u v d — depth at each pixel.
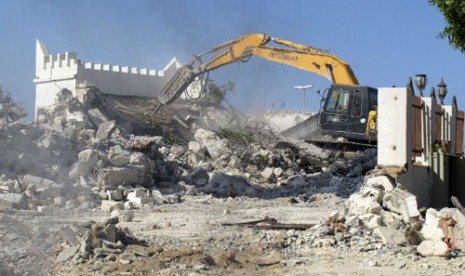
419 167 23.67
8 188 29.47
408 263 15.57
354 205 19.38
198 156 44.22
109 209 27.25
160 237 19.23
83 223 17.89
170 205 29.58
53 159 32.97
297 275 14.44
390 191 19.78
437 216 17.88
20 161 31.84
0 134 33.25
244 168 42.75
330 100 45.19
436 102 27.19
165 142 52.06
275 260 15.91
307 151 45.47
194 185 36.47
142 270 14.65
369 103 44.38
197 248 17.12
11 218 20.86
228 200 32.09
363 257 16.33
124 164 33.03
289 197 33.25
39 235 17.06
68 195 29.78
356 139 44.62
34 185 29.72
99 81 71.00
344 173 41.31
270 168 41.72
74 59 69.75
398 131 22.33
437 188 25.67
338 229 18.56
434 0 23.41
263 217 24.84
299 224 21.66
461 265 15.38
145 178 33.44
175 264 15.20
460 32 23.30
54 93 70.56
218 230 20.83
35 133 35.38
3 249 16.27
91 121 52.28
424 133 25.45
